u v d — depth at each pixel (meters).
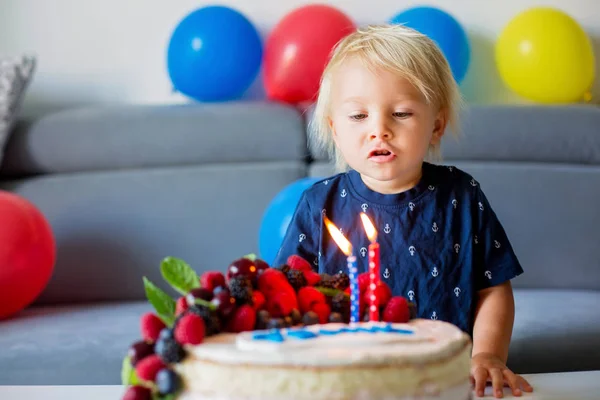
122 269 2.31
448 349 0.78
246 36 2.58
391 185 1.29
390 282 1.25
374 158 1.17
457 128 1.34
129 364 0.83
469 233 1.27
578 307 1.95
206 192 2.37
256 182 2.37
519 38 2.62
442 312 1.24
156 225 2.34
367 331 0.82
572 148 2.41
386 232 1.27
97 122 2.47
